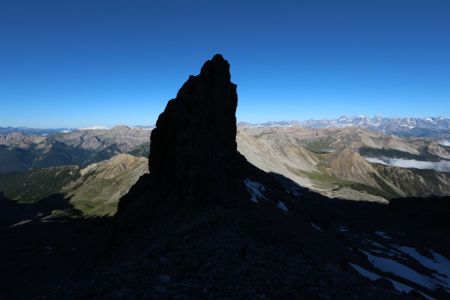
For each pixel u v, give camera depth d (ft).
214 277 90.02
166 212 201.36
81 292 80.69
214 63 288.51
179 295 76.69
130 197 284.61
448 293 227.81
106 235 265.13
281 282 89.76
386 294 93.71
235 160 285.23
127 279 87.40
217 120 265.54
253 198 229.25
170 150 247.70
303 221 247.70
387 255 324.39
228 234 132.16
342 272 112.78
